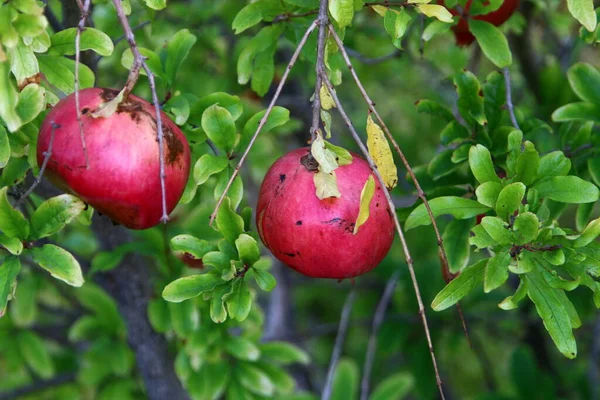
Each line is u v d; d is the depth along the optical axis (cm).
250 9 137
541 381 183
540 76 161
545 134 160
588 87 140
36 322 201
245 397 154
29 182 143
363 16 167
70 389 178
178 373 154
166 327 152
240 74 140
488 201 127
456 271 136
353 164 126
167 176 124
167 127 125
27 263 162
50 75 128
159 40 164
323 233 124
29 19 122
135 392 170
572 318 126
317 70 123
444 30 138
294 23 138
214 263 127
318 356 270
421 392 195
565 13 183
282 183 125
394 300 210
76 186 123
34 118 127
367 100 123
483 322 212
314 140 123
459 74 137
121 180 123
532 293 126
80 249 166
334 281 252
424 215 128
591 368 190
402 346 200
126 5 132
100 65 165
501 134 137
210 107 130
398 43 129
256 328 156
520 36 166
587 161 139
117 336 165
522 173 129
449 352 204
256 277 128
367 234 125
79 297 164
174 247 128
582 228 138
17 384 187
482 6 138
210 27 178
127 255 158
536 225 124
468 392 254
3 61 123
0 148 126
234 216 127
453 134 138
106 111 123
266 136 186
